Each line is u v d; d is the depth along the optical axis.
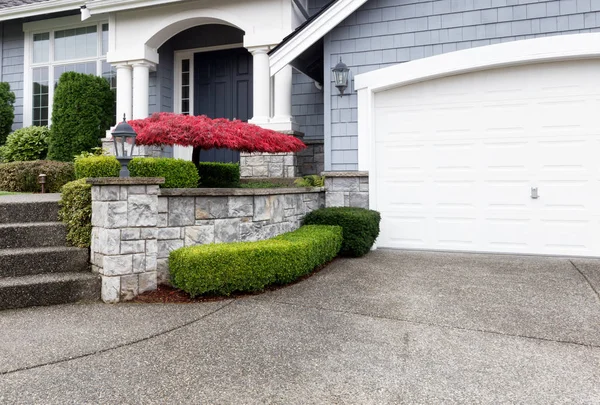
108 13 9.19
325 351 2.97
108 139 9.20
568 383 2.52
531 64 6.15
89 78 9.49
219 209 4.86
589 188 5.92
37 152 9.80
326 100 7.07
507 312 3.75
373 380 2.56
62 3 9.96
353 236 6.01
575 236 5.98
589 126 5.92
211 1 8.61
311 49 7.32
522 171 6.20
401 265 5.59
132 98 9.44
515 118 6.23
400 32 6.70
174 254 4.29
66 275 4.23
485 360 2.83
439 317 3.64
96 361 2.81
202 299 4.18
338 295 4.28
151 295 4.24
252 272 4.27
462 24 6.39
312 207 6.81
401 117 6.79
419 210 6.69
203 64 10.23
